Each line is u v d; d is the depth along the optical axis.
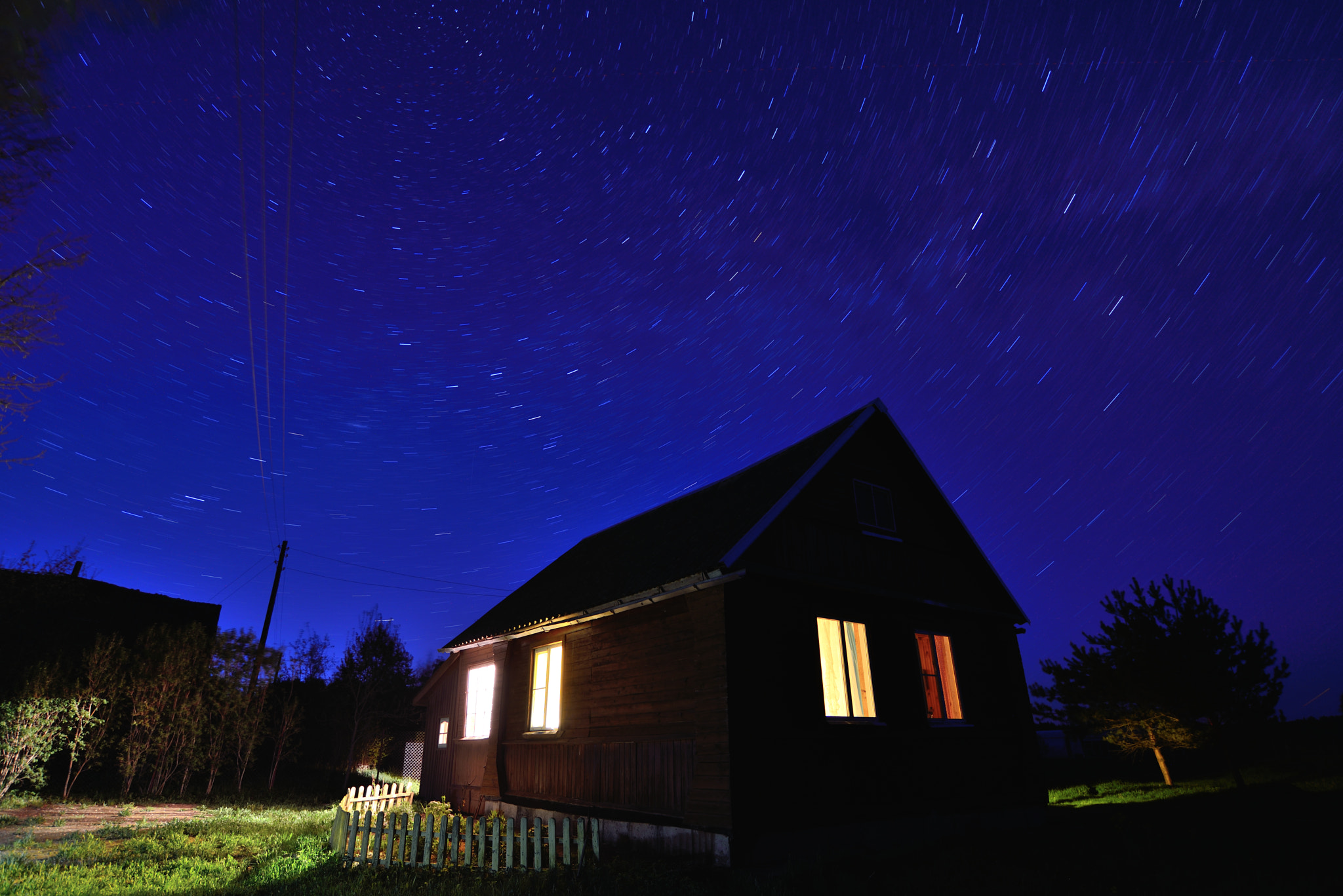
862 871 8.64
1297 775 18.25
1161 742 18.69
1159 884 7.98
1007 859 9.27
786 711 9.88
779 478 12.17
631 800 10.73
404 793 16.95
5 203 6.68
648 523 16.12
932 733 11.87
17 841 11.58
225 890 8.38
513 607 16.73
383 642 31.92
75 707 17.28
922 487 14.29
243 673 22.02
